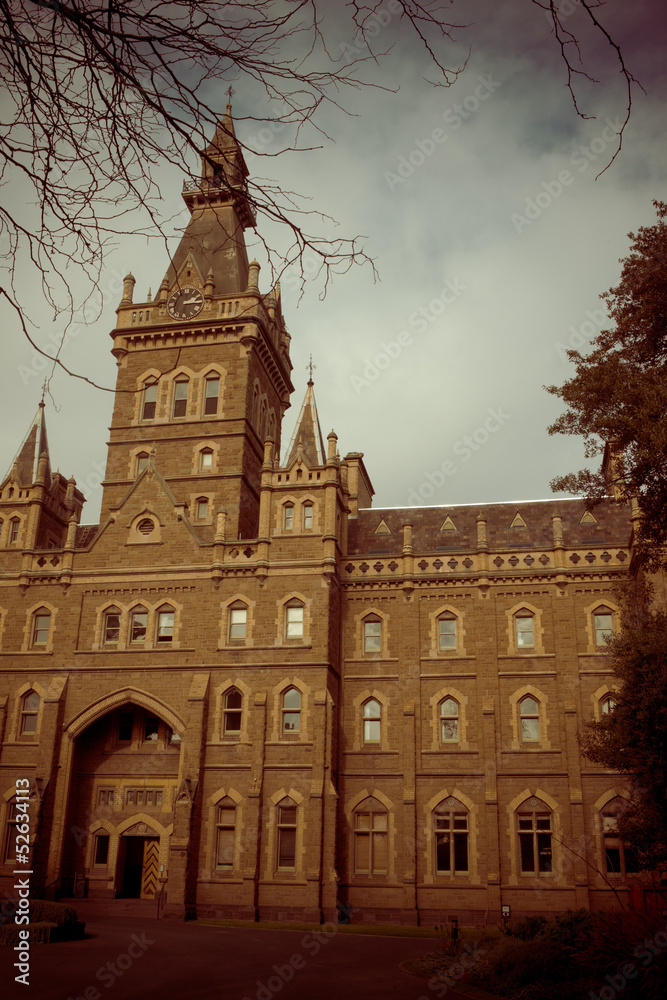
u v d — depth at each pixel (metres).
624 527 46.22
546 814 40.09
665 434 20.39
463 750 41.53
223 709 41.72
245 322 50.41
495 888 38.84
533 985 19.66
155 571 44.59
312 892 37.66
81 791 42.75
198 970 21.94
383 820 41.31
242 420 49.38
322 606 42.59
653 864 25.12
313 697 41.06
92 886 41.16
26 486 48.38
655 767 23.77
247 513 49.28
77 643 44.03
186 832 38.81
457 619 43.84
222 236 53.94
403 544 45.91
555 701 41.69
